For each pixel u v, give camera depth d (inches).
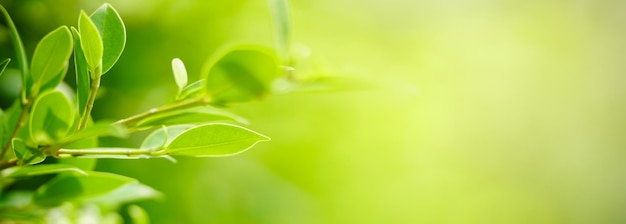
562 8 238.2
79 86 35.4
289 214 72.6
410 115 123.6
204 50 67.0
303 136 83.7
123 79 60.5
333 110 92.4
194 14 65.6
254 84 37.6
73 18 56.4
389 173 119.1
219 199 66.4
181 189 63.8
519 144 239.9
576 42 251.0
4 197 43.7
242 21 70.2
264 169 71.6
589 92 266.7
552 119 255.1
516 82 233.8
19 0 54.3
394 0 98.3
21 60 36.9
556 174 257.6
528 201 237.9
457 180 179.3
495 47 206.4
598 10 254.8
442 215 164.6
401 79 104.7
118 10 58.3
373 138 107.7
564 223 255.8
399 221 130.6
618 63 271.7
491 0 193.2
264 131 77.5
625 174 270.5
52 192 41.9
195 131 34.9
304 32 80.9
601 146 270.7
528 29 230.7
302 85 40.8
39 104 36.2
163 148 35.1
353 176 103.0
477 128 203.3
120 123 36.2
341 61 87.7
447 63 142.6
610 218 264.7
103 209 45.9
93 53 34.8
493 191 218.8
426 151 144.0
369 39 94.6
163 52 63.6
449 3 138.3
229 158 68.2
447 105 159.2
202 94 37.3
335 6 85.6
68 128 36.2
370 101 102.2
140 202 61.2
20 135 37.7
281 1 40.9
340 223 101.3
